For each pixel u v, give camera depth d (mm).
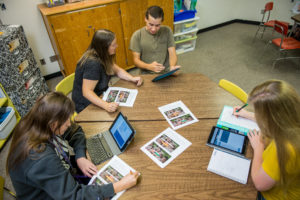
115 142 1374
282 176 890
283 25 3082
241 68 3676
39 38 3316
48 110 1010
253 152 1238
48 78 3688
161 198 1046
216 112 1560
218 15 5289
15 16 3000
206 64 3873
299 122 853
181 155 1259
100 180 1159
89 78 1696
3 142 2350
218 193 1054
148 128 1459
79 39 2996
